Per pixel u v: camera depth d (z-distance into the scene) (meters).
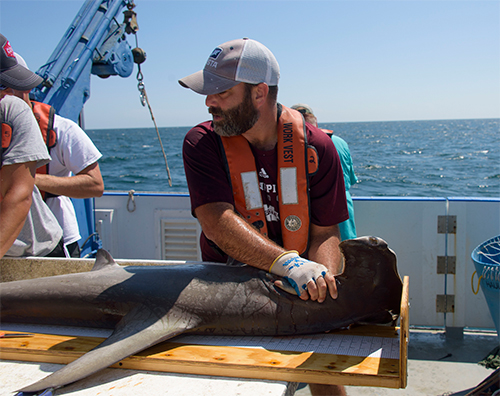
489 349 3.58
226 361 1.53
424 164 32.91
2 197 2.08
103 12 4.22
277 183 2.21
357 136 85.75
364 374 1.42
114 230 4.69
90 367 1.45
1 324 2.06
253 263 1.96
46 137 3.15
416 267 3.84
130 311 1.88
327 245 2.26
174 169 33.09
